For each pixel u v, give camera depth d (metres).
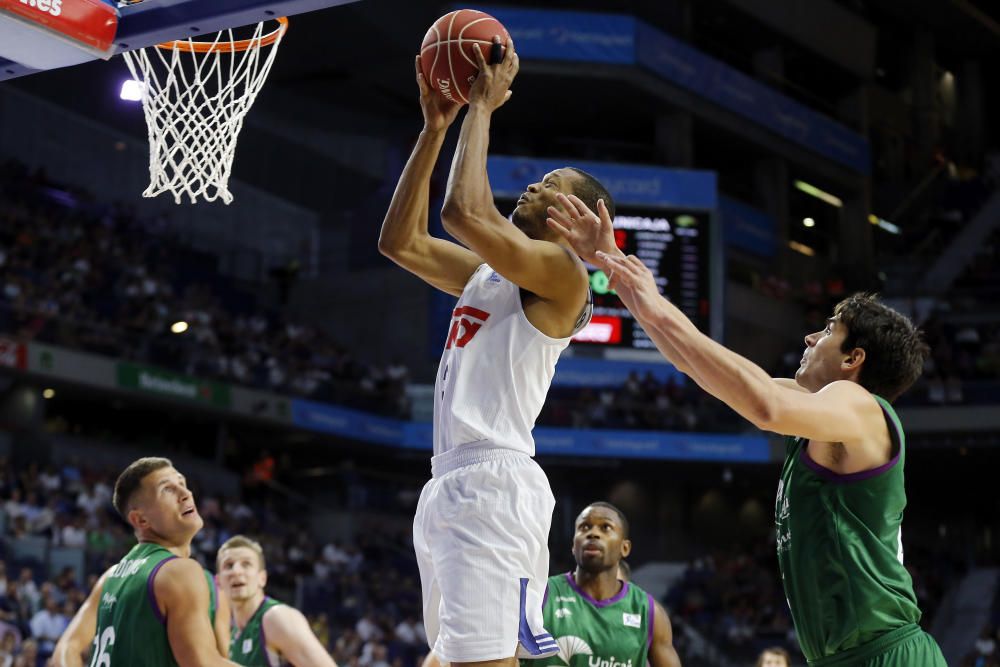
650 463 24.06
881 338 3.45
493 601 3.20
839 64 29.02
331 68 26.72
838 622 3.26
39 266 21.84
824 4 28.44
